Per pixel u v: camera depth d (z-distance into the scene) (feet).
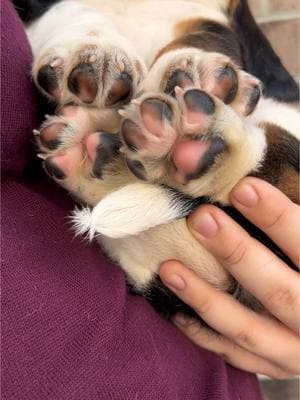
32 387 0.39
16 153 0.48
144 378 0.45
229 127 0.43
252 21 0.80
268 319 0.59
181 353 0.53
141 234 0.54
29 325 0.41
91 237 0.46
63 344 0.42
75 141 0.46
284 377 0.64
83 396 0.41
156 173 0.45
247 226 0.54
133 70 0.46
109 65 0.45
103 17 0.61
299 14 1.30
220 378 0.54
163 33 0.68
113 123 0.46
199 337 0.60
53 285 0.44
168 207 0.47
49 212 0.48
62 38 0.49
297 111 0.59
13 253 0.43
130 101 0.45
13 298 0.41
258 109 0.54
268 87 0.78
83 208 0.48
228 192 0.49
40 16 0.65
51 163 0.46
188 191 0.47
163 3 0.70
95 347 0.43
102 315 0.45
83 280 0.46
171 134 0.42
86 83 0.45
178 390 0.48
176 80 0.46
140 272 0.57
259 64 0.79
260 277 0.54
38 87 0.48
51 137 0.46
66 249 0.47
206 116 0.42
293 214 0.51
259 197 0.49
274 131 0.51
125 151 0.43
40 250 0.45
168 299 0.58
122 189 0.46
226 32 0.70
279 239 0.53
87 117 0.46
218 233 0.51
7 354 0.39
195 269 0.55
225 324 0.57
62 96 0.46
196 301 0.55
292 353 0.59
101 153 0.44
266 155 0.50
